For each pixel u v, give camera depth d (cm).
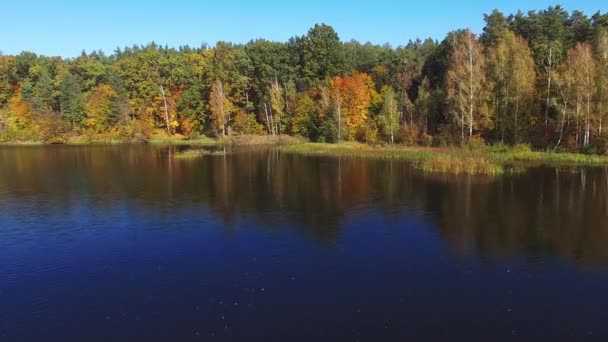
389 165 4991
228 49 10019
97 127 9950
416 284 1697
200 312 1491
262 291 1647
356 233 2356
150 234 2380
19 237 2355
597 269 1834
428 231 2381
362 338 1320
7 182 4041
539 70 6456
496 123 6088
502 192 3347
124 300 1591
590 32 6962
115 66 11188
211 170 4691
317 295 1608
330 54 8938
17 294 1655
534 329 1370
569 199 3081
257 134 9106
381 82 8688
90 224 2588
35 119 9519
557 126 5716
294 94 8919
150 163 5372
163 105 10344
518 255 2006
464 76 6019
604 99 5134
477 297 1584
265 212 2823
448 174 4244
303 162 5372
